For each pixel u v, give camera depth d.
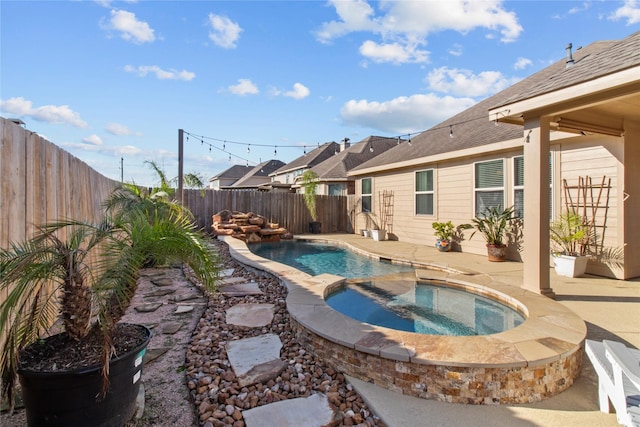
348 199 15.24
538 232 4.72
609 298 4.79
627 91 3.74
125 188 6.85
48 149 3.38
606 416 2.38
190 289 5.68
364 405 2.56
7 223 2.61
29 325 2.16
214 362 3.08
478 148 8.20
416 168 10.73
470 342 2.91
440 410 2.48
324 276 5.87
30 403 1.95
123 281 2.17
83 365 2.01
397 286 6.04
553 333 3.10
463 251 9.08
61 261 2.17
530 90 4.79
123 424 2.16
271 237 12.86
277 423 2.26
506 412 2.45
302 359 3.19
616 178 5.84
